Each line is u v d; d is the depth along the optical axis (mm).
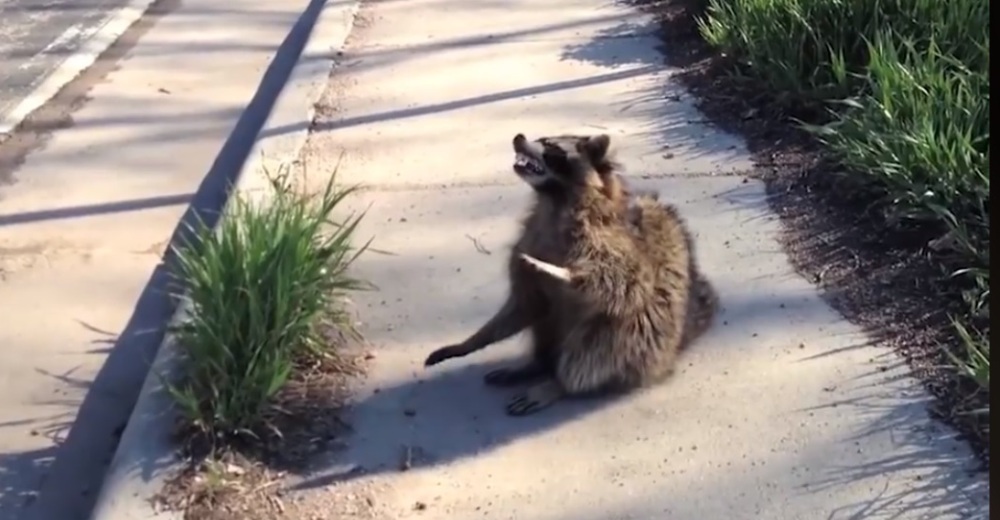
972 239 4867
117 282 5469
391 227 5543
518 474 3969
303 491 3887
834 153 5766
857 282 4898
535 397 4301
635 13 8398
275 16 9461
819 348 4512
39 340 5016
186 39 8898
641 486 3879
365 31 8250
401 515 3789
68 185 6461
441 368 4535
